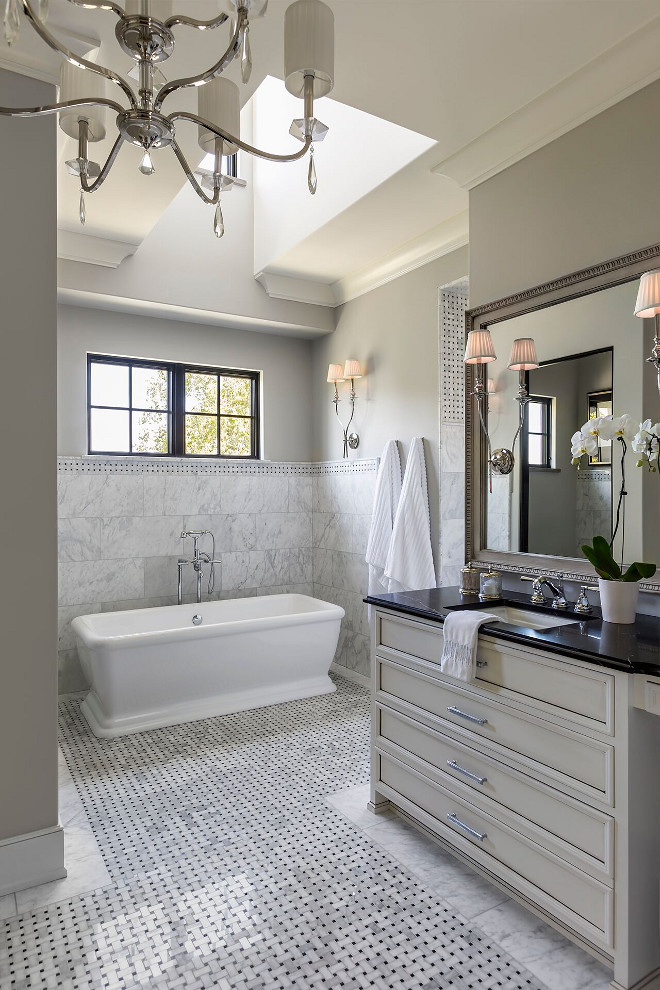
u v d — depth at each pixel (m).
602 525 2.24
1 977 1.67
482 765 2.02
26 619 2.08
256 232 4.35
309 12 1.23
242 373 4.89
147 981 1.66
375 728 2.54
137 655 3.42
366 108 2.40
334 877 2.11
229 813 2.55
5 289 2.04
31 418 2.09
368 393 4.36
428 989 1.63
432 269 3.75
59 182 3.01
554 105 2.34
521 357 2.58
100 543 4.16
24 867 2.05
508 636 1.89
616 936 1.59
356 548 4.49
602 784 1.63
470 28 1.98
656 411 2.08
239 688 3.82
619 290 2.20
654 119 2.08
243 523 4.71
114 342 4.26
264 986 1.64
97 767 3.00
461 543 3.74
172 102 2.42
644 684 1.54
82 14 1.95
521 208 2.58
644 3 1.88
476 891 2.04
